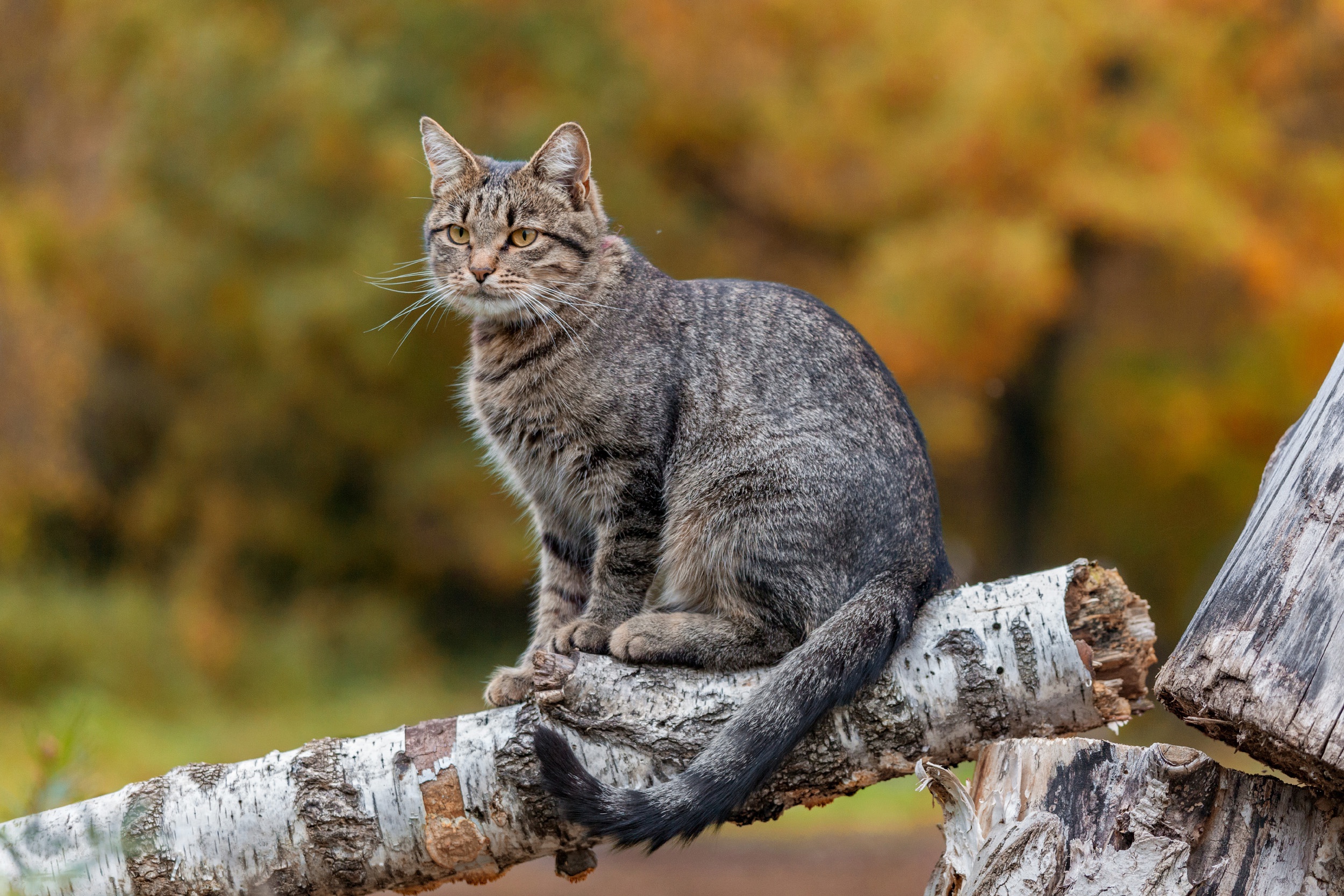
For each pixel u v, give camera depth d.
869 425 4.73
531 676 4.61
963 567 15.23
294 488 15.92
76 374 14.76
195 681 14.00
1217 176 12.77
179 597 15.11
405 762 3.97
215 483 15.81
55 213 15.20
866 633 3.97
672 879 9.36
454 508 15.16
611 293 5.11
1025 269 12.06
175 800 4.00
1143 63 12.93
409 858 3.96
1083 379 14.86
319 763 4.00
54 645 13.47
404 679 15.56
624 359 4.95
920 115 13.20
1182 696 3.30
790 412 4.71
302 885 3.96
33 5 16.27
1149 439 14.65
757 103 13.65
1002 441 16.20
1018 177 12.62
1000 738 3.93
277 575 16.52
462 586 17.56
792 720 3.85
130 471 16.83
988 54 12.58
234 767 4.07
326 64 13.68
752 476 4.66
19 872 3.73
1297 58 13.16
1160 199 12.38
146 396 16.69
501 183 5.30
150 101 13.97
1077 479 16.39
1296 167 13.10
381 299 13.62
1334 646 3.09
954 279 12.21
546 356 5.01
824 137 13.34
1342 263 12.86
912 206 13.24
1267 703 3.11
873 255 13.16
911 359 12.57
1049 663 3.86
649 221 14.08
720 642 4.54
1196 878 3.25
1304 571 3.19
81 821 3.97
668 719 3.96
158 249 14.18
